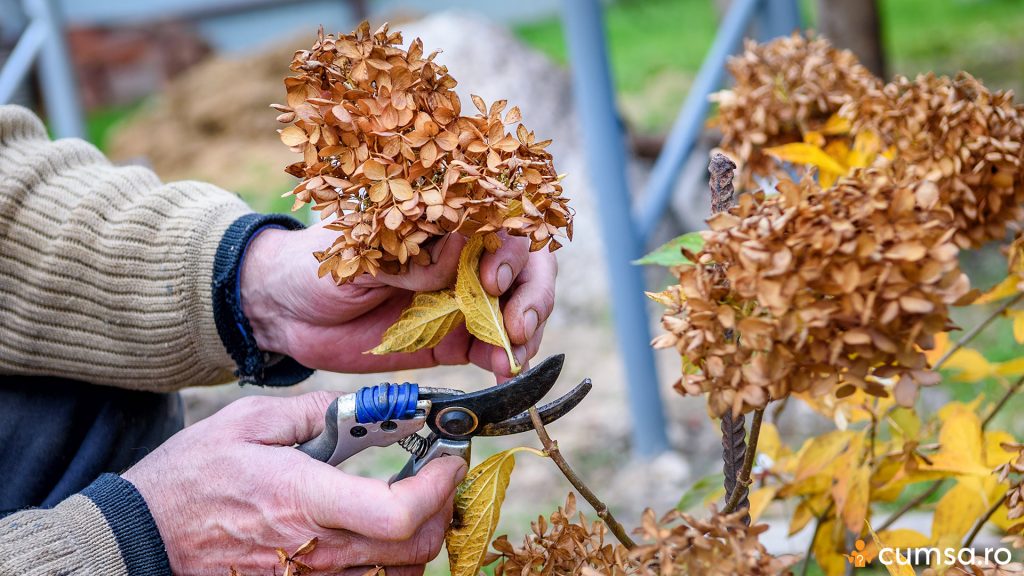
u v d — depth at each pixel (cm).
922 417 177
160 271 100
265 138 483
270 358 106
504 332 87
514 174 82
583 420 236
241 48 709
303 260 99
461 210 80
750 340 74
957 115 90
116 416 104
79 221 99
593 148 208
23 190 98
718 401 76
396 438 87
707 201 312
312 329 101
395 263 85
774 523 141
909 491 149
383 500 85
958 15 584
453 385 257
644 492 203
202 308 100
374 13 714
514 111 83
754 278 73
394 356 102
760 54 109
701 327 75
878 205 72
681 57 584
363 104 81
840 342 73
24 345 99
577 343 279
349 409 86
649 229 211
